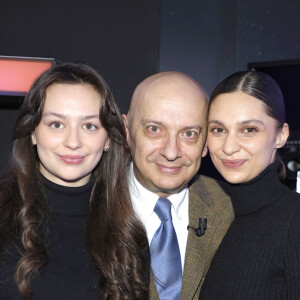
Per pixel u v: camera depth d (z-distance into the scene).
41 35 4.01
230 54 4.25
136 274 1.91
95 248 1.88
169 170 1.99
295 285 1.62
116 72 4.04
